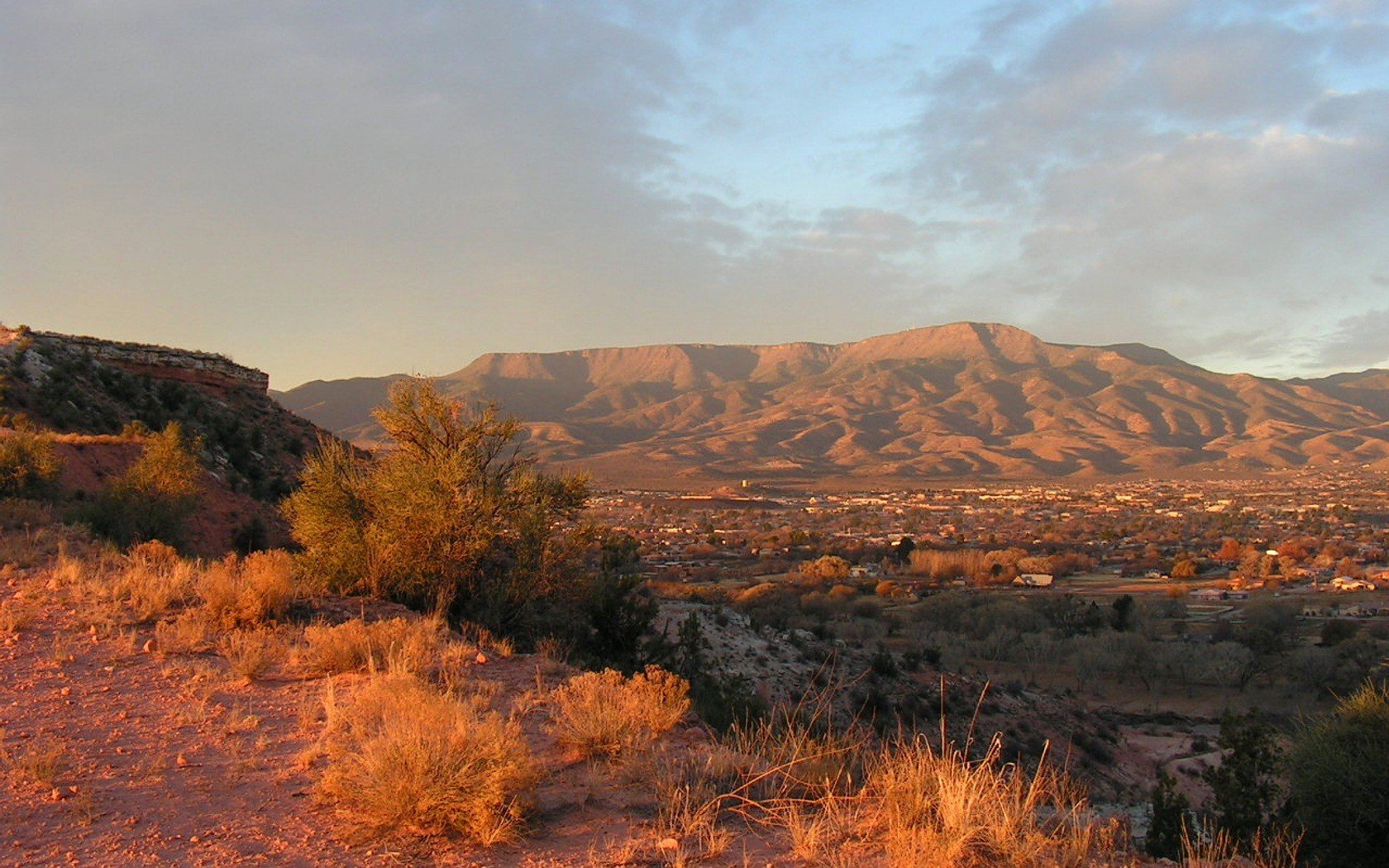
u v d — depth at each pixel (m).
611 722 7.38
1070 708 35.72
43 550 15.25
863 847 5.50
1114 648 53.09
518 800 5.77
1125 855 5.56
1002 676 49.53
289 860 5.16
